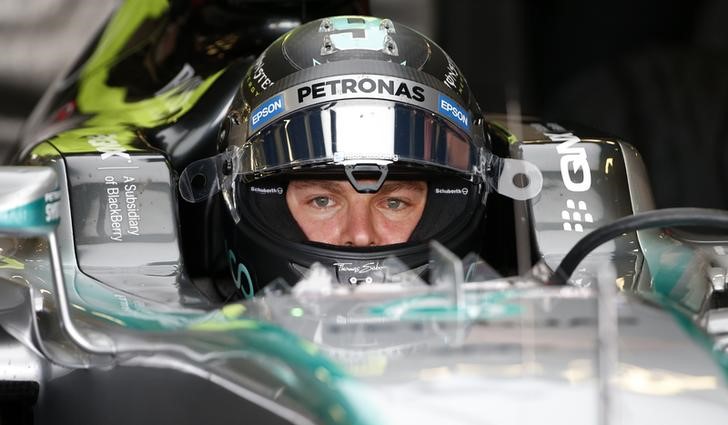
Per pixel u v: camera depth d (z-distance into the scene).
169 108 12.62
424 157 9.36
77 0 22.27
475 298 7.71
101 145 10.98
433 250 8.00
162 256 10.03
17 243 10.55
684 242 10.84
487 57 23.77
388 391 6.61
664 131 20.53
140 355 7.66
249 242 9.53
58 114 14.18
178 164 11.63
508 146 11.07
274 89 9.64
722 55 21.78
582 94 21.70
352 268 9.29
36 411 8.20
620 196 10.72
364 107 9.31
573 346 6.93
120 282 9.66
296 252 9.36
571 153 10.94
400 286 8.01
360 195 9.51
